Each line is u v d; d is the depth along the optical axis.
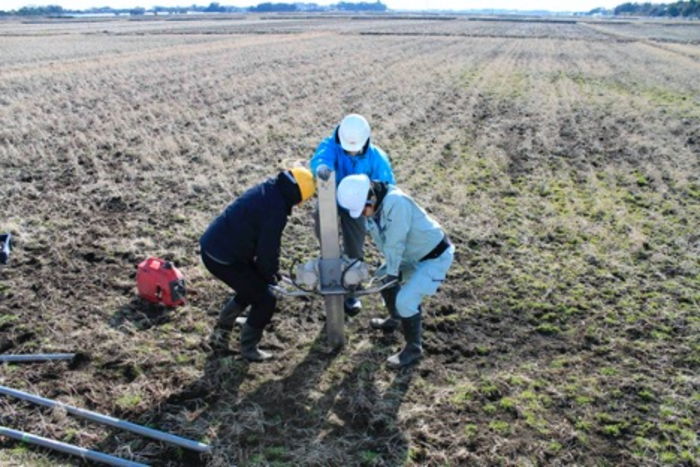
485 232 7.36
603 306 5.68
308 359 4.79
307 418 4.14
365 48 35.34
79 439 3.88
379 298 5.73
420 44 39.25
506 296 5.86
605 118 14.84
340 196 4.07
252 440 3.92
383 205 4.12
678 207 8.45
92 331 5.07
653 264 6.62
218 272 4.38
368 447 3.91
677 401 4.36
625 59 31.59
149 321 5.21
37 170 9.61
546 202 8.59
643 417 4.20
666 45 43.25
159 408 4.18
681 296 5.88
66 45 35.97
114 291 5.79
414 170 9.98
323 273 4.50
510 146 11.90
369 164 4.97
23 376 4.46
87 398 4.27
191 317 5.30
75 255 6.55
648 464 3.79
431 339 5.09
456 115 14.91
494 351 4.96
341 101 16.55
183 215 7.82
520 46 39.66
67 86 18.56
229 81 20.28
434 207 8.19
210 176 9.49
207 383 4.45
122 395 4.30
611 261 6.64
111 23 76.50
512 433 4.04
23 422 3.99
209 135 12.09
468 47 37.69
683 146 12.14
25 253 6.56
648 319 5.45
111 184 8.95
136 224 7.45
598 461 3.82
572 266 6.54
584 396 4.40
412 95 17.86
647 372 4.71
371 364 4.74
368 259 6.61
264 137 12.07
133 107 15.23
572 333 5.23
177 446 3.84
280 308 5.52
